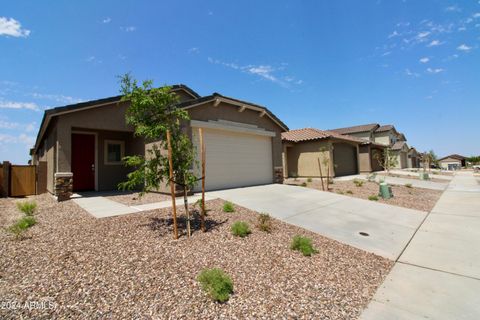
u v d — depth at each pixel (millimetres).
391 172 25328
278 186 11789
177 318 2588
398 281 3789
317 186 13219
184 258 3912
